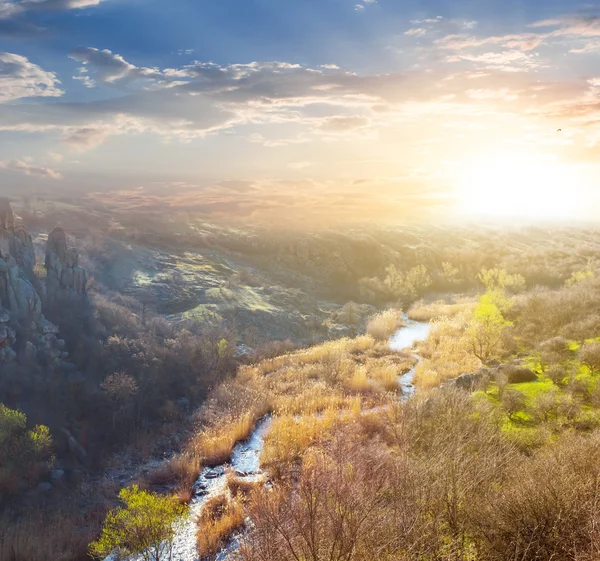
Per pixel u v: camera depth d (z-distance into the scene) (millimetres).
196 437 45531
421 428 31312
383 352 70250
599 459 20094
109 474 41031
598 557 15250
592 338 52938
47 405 44719
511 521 17938
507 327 64875
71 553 31172
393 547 18281
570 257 147375
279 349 74562
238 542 28516
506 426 32219
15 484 36375
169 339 62844
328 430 41250
